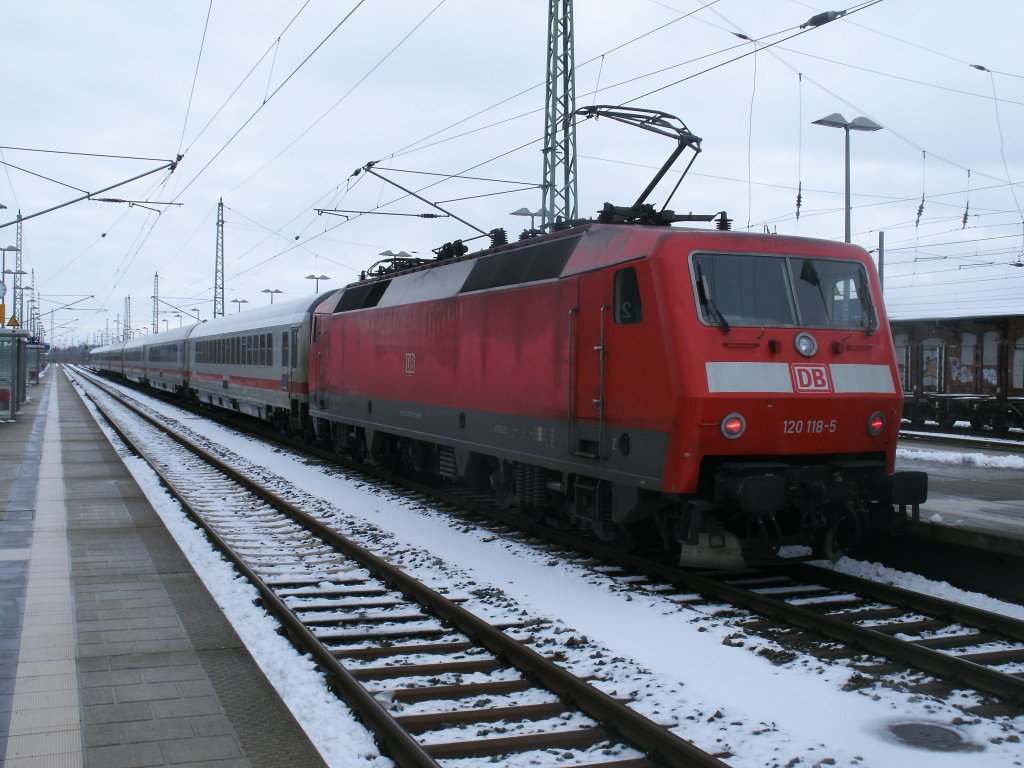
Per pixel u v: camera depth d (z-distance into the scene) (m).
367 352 16.55
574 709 5.65
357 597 8.52
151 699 5.37
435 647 6.89
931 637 7.41
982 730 5.33
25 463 17.66
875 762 4.89
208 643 6.46
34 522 11.27
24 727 4.93
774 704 5.74
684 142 11.00
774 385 8.32
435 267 14.26
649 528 9.77
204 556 9.72
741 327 8.34
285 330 23.27
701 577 8.80
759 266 8.67
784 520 9.16
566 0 17.56
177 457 20.08
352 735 5.12
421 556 10.04
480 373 12.07
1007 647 7.14
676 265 8.36
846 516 8.82
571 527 11.44
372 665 6.51
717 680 6.18
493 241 13.10
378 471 17.11
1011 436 26.77
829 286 8.92
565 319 9.95
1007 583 8.60
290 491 15.17
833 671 6.35
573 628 7.38
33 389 52.66
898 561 9.94
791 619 7.64
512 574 9.27
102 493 13.80
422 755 4.57
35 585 8.12
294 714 5.39
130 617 7.11
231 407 30.94
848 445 8.75
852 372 8.71
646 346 8.52
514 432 11.17
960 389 28.55
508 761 4.91
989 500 11.84
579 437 9.73
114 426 27.06
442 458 13.95
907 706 5.69
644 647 6.90
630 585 8.87
